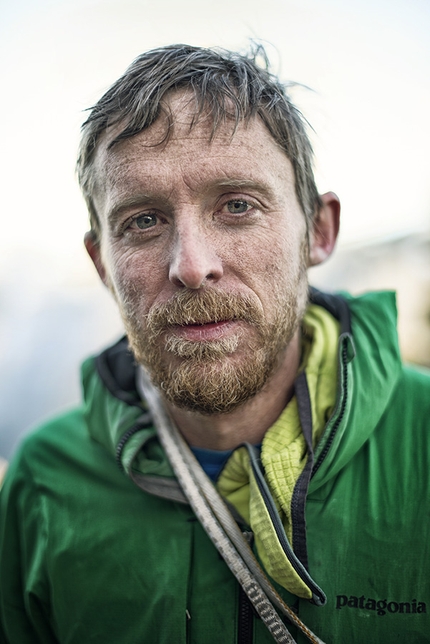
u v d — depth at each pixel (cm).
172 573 89
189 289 81
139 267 85
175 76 82
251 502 82
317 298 106
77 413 118
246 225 83
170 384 84
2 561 106
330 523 85
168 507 94
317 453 84
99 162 88
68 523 99
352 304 104
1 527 109
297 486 79
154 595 89
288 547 75
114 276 90
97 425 104
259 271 83
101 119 87
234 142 81
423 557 83
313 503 87
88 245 107
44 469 108
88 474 103
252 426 94
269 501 78
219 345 81
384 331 97
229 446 95
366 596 82
